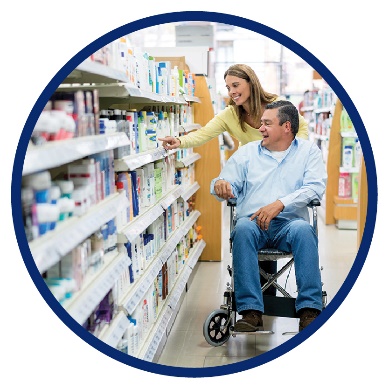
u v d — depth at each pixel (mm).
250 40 14602
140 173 3842
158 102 4344
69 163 2914
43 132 2473
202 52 6203
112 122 3254
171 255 4539
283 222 3904
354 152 7371
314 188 3893
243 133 4555
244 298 3703
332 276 5402
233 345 4004
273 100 4461
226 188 3959
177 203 5129
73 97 2791
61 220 2635
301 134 4422
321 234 7164
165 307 4129
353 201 7410
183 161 5156
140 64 3736
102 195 3090
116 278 3029
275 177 4051
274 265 4449
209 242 6086
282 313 3783
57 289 2559
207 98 5977
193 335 4172
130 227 3398
